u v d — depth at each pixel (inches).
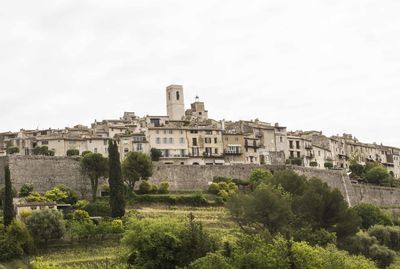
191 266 3737.7
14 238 4889.3
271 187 5841.5
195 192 7411.4
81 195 6934.1
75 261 4766.2
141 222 4146.2
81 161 6776.6
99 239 5413.4
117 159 6102.4
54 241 5265.8
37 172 6781.5
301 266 3506.4
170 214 6417.3
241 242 3779.5
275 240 3713.1
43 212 5236.2
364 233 5871.1
